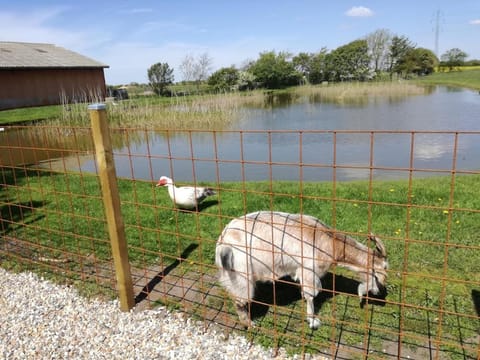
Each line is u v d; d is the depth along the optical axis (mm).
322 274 3814
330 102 33219
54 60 37719
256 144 16594
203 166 13414
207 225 6430
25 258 5562
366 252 3830
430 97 32375
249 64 65938
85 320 4098
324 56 69125
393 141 15469
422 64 67812
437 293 4180
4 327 4070
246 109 28672
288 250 3732
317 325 3771
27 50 38375
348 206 6859
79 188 9156
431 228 5723
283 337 3660
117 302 4359
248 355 3434
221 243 3801
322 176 11180
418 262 4828
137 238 6070
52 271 5180
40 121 24734
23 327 4055
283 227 3762
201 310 4152
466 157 12555
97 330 3934
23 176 10680
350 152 14148
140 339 3748
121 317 4105
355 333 3658
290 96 42344
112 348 3662
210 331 3793
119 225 3994
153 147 17266
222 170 12656
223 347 3555
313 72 69188
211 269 5043
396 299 4129
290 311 4070
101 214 7219
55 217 7129
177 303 4273
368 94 38281
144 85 58188
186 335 3744
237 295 3771
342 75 68188
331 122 21547
